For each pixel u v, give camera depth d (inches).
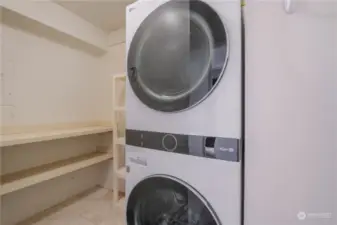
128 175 36.3
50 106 75.5
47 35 73.2
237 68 25.5
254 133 25.2
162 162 31.6
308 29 23.7
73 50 84.4
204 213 27.8
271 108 24.7
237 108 25.5
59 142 78.7
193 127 28.6
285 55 24.3
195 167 28.4
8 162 61.8
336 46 23.1
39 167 67.7
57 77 78.1
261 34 25.2
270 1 25.0
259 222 24.9
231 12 26.1
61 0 65.6
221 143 26.4
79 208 74.0
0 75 60.4
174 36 31.3
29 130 68.2
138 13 35.4
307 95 23.6
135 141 35.0
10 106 63.0
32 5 60.1
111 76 93.9
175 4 30.7
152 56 33.6
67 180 82.0
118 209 73.2
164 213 33.3
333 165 23.0
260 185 24.9
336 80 22.9
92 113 94.1
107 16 77.2
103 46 90.1
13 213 63.4
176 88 31.0
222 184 26.4
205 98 27.6
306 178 23.6
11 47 63.0
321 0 23.6
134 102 35.3
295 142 23.9
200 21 28.3
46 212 70.7
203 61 28.1
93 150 94.7
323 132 23.2
